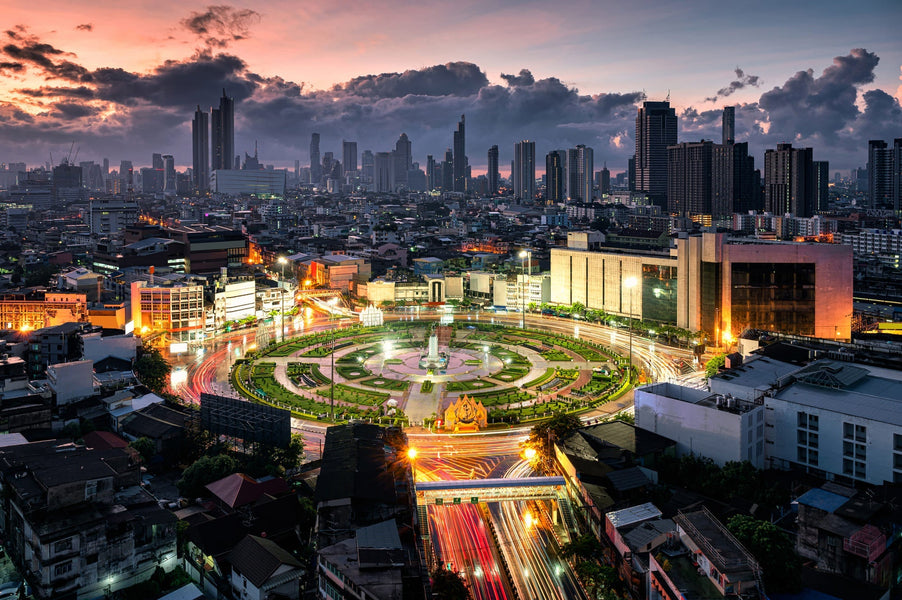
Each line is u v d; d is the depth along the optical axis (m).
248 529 157.50
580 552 153.50
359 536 140.38
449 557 163.00
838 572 140.75
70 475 147.38
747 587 124.31
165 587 149.38
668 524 147.75
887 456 177.00
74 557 139.38
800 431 193.50
